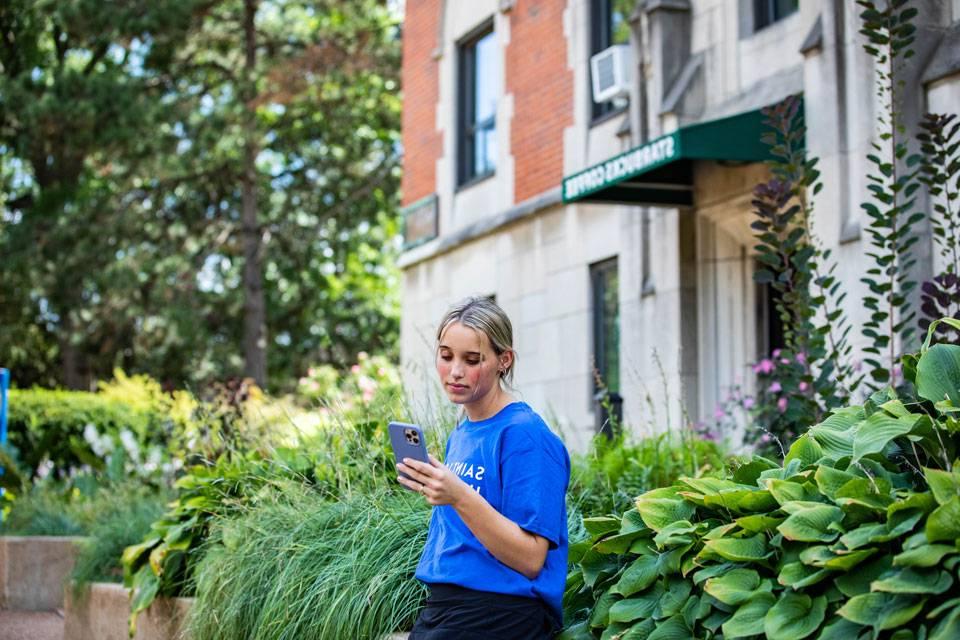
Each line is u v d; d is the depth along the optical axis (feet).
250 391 38.55
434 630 11.94
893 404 11.40
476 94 52.11
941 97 27.02
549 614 12.13
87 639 24.75
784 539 11.36
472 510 11.35
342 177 103.71
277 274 109.09
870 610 9.85
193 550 21.50
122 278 83.05
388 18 99.14
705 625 11.46
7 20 83.97
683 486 13.35
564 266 43.65
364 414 22.22
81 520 33.19
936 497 10.02
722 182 35.22
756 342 35.53
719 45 36.19
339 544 17.44
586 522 13.61
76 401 51.13
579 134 42.96
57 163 83.82
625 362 39.11
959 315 21.71
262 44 97.19
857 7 28.68
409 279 55.93
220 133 85.46
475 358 12.11
